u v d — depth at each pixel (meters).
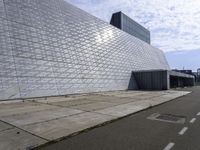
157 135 7.66
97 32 37.84
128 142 6.79
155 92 31.64
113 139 7.10
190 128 8.79
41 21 25.98
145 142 6.82
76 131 7.86
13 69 19.69
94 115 11.15
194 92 34.59
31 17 24.72
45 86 21.97
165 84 40.56
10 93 18.27
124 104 16.06
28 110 12.38
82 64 29.38
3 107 13.59
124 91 33.31
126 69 42.00
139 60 51.41
